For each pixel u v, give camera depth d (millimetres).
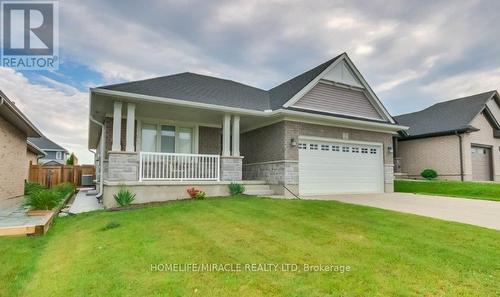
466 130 17672
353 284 3494
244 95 13727
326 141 12758
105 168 11359
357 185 13438
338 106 13531
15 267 4230
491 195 12383
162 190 9711
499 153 20125
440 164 19094
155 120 12453
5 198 11391
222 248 4664
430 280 3607
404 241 5008
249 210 7316
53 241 5539
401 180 18562
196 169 10828
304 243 4902
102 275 3773
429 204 9477
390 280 3598
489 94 19594
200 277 3689
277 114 11516
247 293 3309
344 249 4625
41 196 8102
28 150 18609
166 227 5879
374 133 14133
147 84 11297
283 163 11633
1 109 9797
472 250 4613
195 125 13203
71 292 3387
